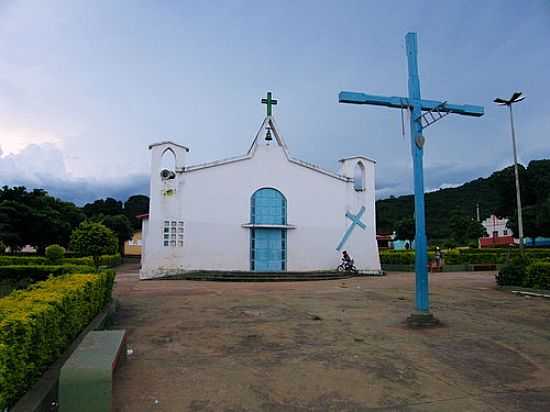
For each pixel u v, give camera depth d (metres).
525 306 11.64
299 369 6.13
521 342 7.75
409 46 10.09
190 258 20.97
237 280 19.55
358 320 9.59
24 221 34.66
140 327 8.80
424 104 10.07
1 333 3.86
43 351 4.93
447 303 12.18
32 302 5.30
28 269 13.29
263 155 22.77
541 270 14.16
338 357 6.72
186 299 12.74
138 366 6.21
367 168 24.30
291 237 22.58
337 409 4.84
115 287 16.17
